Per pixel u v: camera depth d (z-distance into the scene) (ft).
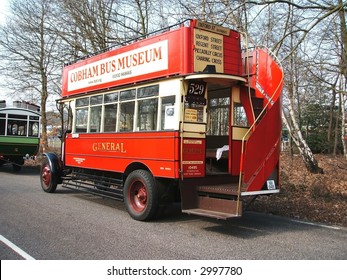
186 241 21.50
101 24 64.23
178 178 24.26
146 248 19.97
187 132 24.71
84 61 35.81
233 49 27.45
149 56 27.50
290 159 68.69
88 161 34.14
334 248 20.31
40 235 22.25
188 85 24.90
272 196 35.60
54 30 67.15
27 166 74.02
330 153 97.76
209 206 24.21
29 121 64.28
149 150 26.61
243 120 28.30
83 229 23.89
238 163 27.89
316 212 29.35
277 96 25.11
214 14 39.86
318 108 101.55
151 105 26.99
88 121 34.68
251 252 19.49
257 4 38.63
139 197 27.37
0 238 21.52
